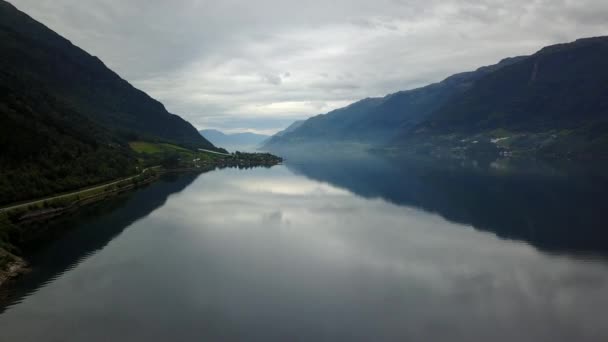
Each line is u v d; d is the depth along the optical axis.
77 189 144.88
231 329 52.62
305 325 53.81
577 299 62.59
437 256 82.88
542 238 95.62
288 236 97.31
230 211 127.38
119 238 94.44
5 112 144.50
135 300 60.78
